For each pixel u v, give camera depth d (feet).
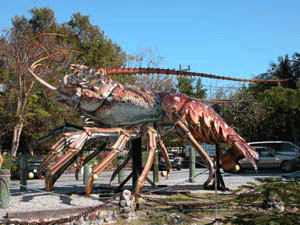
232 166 43.70
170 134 102.01
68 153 31.45
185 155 104.32
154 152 35.01
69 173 81.76
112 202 29.81
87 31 109.40
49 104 81.61
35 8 121.08
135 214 29.32
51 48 70.44
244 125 107.55
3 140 85.92
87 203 30.71
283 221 14.47
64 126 35.35
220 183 43.27
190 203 31.48
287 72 79.10
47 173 31.27
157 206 31.96
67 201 31.71
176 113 38.55
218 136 41.68
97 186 44.73
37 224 24.04
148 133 36.09
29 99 76.02
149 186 46.47
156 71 33.09
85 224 26.89
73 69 34.91
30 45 38.17
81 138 32.17
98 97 34.81
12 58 74.74
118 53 109.29
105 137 34.17
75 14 125.39
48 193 35.37
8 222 23.86
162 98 38.63
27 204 30.48
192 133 41.60
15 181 64.85
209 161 38.86
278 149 79.05
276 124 99.66
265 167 75.61
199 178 61.36
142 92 37.40
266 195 15.21
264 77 94.38
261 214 15.52
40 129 83.82
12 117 77.51
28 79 73.77
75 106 35.37
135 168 39.09
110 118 35.88
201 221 27.71
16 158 71.10
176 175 70.85
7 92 75.72
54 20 120.88
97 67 34.55
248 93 106.22
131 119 36.22
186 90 111.34
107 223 27.40
